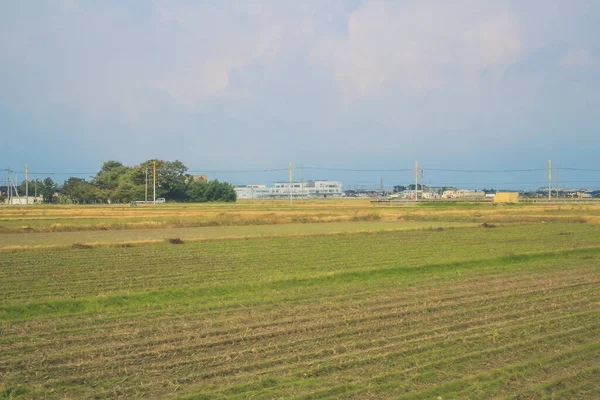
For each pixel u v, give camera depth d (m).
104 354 13.50
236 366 12.46
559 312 17.69
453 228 53.19
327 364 12.51
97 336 14.96
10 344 14.39
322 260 30.67
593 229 51.34
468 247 36.75
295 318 16.86
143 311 18.25
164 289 21.70
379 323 16.28
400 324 16.17
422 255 32.47
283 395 10.88
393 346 13.89
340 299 20.05
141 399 10.80
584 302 19.27
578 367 12.50
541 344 14.11
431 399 10.77
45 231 51.12
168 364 12.65
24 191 193.88
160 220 62.03
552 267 28.34
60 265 28.86
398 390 11.19
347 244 39.19
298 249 36.12
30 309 18.92
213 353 13.48
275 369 12.30
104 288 22.36
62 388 11.31
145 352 13.45
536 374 12.10
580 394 11.13
